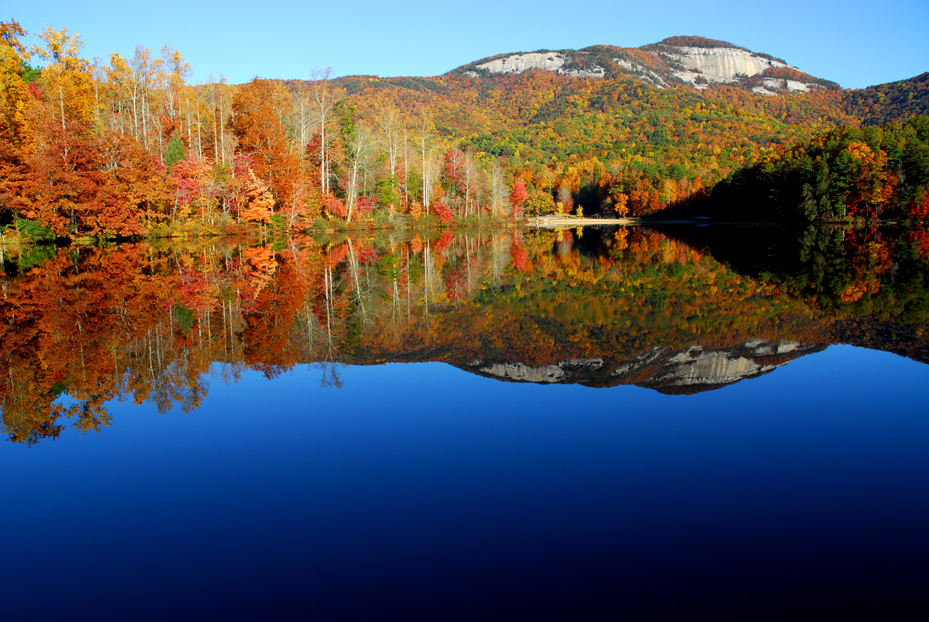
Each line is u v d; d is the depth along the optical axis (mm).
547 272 25484
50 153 30422
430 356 11344
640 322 14438
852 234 46531
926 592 4309
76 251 29766
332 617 4074
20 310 14992
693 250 36094
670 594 4297
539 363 10805
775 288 19281
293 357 11148
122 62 43156
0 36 36781
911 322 13898
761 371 10203
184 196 38406
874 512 5453
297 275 23250
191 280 20953
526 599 4242
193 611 4164
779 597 4258
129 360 10656
